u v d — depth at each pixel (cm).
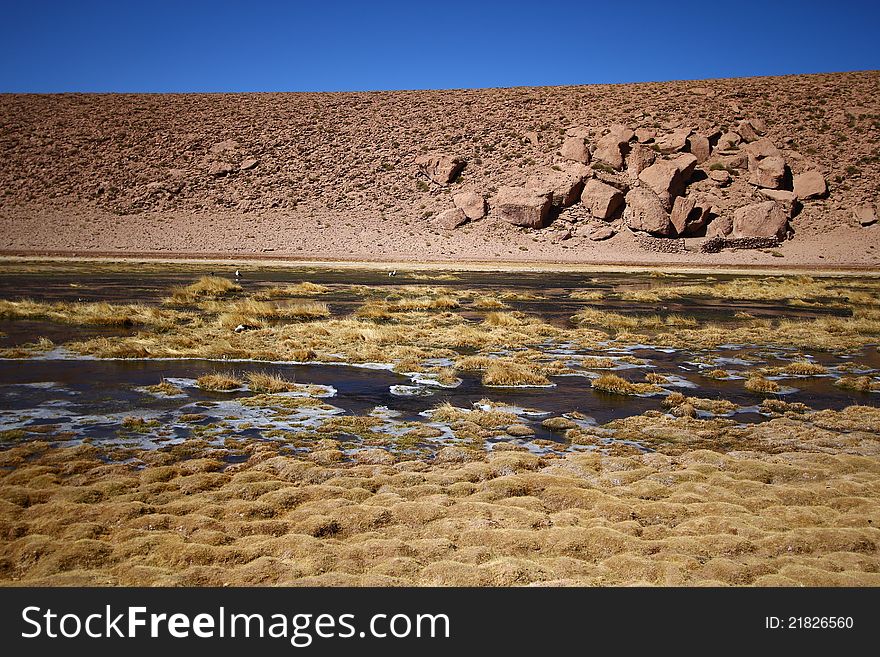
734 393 1474
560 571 645
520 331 2256
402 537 716
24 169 7900
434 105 9650
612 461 983
